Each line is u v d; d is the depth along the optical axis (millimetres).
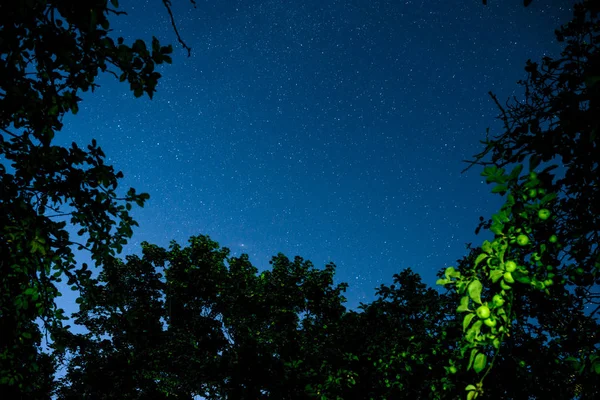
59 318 5535
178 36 4082
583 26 3467
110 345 17391
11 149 4676
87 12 3840
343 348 12781
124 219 5461
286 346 14703
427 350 8828
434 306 10578
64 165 4875
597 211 2816
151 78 4199
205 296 19094
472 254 6793
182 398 16281
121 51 4008
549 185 2527
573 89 3055
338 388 10594
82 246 5441
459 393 6539
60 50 3814
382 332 11820
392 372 9500
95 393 15906
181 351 16594
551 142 2637
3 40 3545
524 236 2531
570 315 4184
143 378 16703
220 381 14531
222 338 18312
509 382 5859
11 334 4949
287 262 18281
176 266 19297
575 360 2908
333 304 16766
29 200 4984
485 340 2490
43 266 5133
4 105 3998
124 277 18625
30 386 5094
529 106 3596
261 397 13523
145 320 17484
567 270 3037
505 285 2510
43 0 3504
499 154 3217
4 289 4789
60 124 4711
